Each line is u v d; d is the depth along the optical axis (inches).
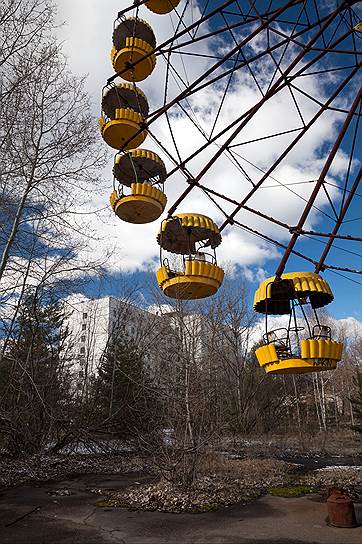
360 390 1173.1
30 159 537.6
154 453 445.4
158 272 330.0
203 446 462.3
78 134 567.2
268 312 321.4
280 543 285.4
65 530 321.7
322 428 1481.3
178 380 470.6
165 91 384.2
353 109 328.2
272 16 342.6
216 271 310.2
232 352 1205.1
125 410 698.2
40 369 670.5
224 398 913.5
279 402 1245.7
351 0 306.2
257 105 372.8
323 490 464.4
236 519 346.9
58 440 711.7
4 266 508.4
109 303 1123.9
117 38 448.5
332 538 294.5
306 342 265.3
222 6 361.1
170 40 393.4
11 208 555.2
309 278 286.8
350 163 365.4
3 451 689.0
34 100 543.8
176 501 399.9
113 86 440.1
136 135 394.0
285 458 794.8
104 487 489.4
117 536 305.9
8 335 563.2
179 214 339.0
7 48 527.8
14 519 353.1
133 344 877.8
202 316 968.3
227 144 380.5
